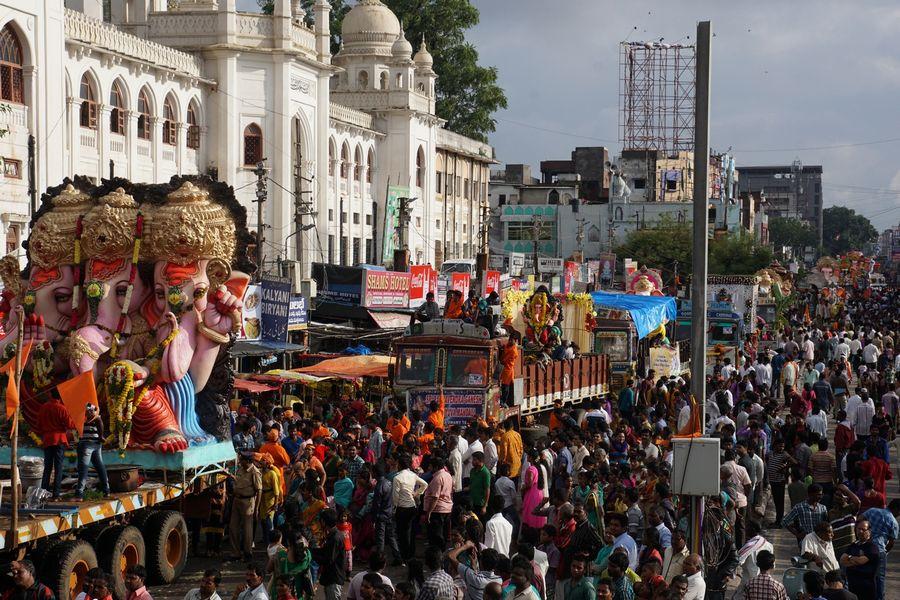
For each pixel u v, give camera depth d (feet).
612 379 119.65
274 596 49.73
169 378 59.98
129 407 58.44
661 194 367.45
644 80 380.58
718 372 124.36
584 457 66.28
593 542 48.98
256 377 94.79
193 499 64.85
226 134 186.50
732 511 57.26
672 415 102.68
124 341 60.39
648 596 42.42
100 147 155.74
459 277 146.41
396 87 254.27
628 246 296.30
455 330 85.10
